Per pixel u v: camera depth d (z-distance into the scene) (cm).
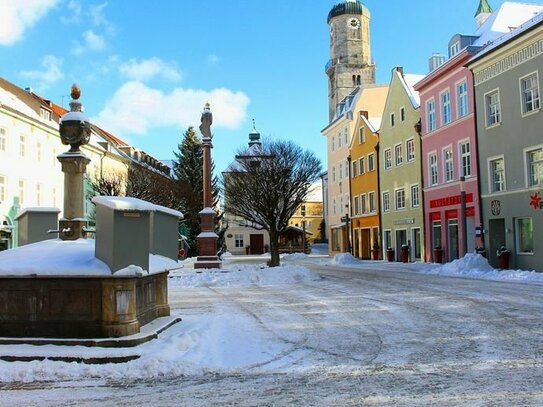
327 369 767
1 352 788
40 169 4134
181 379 721
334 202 6181
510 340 938
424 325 1127
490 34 3278
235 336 984
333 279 2473
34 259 860
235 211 3812
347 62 10400
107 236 845
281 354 873
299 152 3650
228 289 2112
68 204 988
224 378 725
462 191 2883
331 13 10600
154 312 1044
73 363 761
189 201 4944
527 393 614
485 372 720
